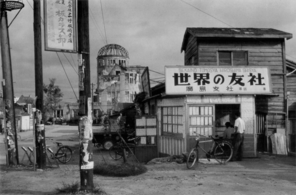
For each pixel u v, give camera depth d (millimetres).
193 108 13094
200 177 9133
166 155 14164
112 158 14406
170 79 12984
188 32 17984
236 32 16500
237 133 12461
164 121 14781
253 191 7441
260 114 16203
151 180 8711
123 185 8031
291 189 7672
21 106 44750
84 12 7055
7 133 12102
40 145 11445
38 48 11258
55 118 71500
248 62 16469
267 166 11453
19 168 11320
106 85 78688
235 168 10984
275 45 16719
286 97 16500
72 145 21859
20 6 11969
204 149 12953
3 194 7141
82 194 6793
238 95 13328
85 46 7027
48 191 7391
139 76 69688
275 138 15312
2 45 12188
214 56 16328
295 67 17203
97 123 52125
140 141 13320
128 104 27875
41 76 11352
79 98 6992
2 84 12164
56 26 8031
